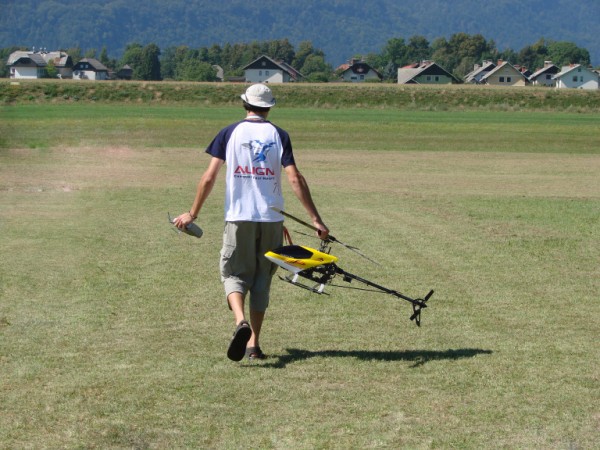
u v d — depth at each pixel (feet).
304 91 361.51
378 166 124.98
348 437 23.59
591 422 25.00
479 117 271.28
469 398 26.91
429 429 24.25
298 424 24.53
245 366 30.04
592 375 29.35
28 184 93.66
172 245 55.42
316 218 30.48
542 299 41.47
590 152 157.99
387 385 28.09
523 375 29.30
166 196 83.97
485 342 33.63
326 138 179.22
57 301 39.78
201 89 358.02
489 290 43.42
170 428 24.14
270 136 30.04
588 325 36.47
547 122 246.06
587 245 57.52
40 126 197.36
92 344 32.63
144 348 32.12
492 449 22.93
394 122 232.73
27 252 52.37
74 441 23.13
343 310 38.78
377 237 59.93
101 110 274.57
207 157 134.41
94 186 93.09
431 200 84.23
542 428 24.48
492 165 129.39
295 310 38.68
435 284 44.80
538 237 60.80
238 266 30.45
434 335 34.68
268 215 29.96
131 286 43.16
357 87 374.22
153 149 148.15
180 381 28.22
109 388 27.43
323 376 28.99
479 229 64.49
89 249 53.62
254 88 30.30
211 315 37.47
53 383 27.86
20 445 22.80
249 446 22.94
